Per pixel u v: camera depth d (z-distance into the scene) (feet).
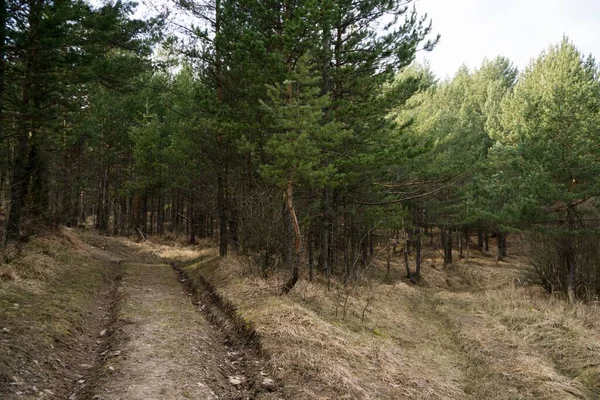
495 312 40.60
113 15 30.76
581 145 41.09
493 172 73.31
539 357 27.73
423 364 25.11
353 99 43.01
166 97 75.46
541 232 43.62
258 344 21.39
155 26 39.24
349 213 50.55
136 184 82.17
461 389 22.71
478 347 29.99
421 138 55.93
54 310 23.30
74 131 40.81
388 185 44.50
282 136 26.45
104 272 43.06
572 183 42.68
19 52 25.16
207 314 28.73
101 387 15.35
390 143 39.04
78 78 28.94
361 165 36.63
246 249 37.22
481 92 117.39
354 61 39.52
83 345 20.70
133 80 42.09
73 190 52.90
